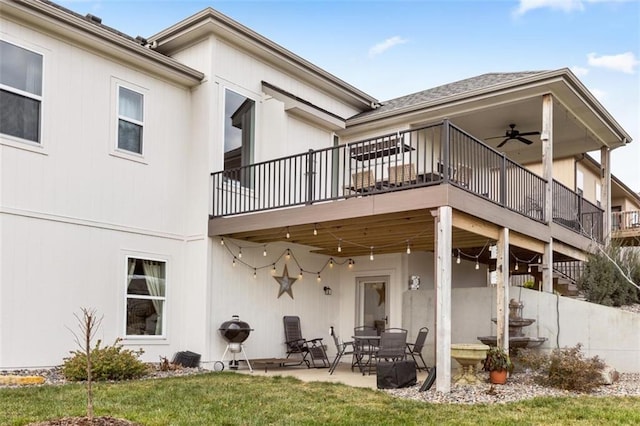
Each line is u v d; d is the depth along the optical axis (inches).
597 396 289.3
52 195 339.3
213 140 414.9
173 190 411.8
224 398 265.1
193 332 402.3
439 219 309.3
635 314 373.7
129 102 388.5
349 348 500.4
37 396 254.2
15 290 318.3
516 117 506.9
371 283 503.5
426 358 450.9
